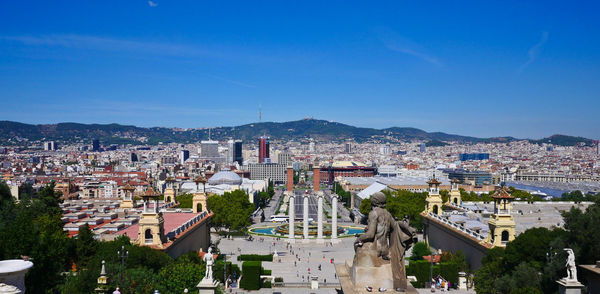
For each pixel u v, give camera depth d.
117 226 137.25
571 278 51.84
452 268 134.62
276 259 187.38
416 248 162.50
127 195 187.75
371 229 36.00
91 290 82.38
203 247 173.75
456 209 189.38
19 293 31.30
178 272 97.19
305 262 186.62
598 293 62.44
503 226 121.62
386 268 35.91
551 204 186.50
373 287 35.59
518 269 99.00
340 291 42.69
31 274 79.75
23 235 82.25
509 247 108.75
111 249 102.38
